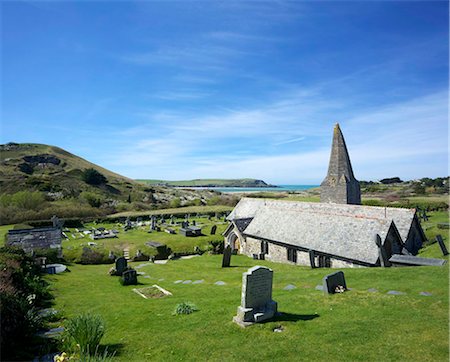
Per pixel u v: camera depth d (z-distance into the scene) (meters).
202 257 38.03
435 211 58.16
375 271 21.27
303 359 9.77
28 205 67.56
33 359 9.78
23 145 121.94
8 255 20.52
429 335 10.84
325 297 15.70
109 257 37.66
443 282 17.42
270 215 40.44
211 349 10.67
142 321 13.82
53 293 19.75
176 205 88.88
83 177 104.44
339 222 31.30
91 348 10.24
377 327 11.69
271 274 13.42
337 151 37.56
